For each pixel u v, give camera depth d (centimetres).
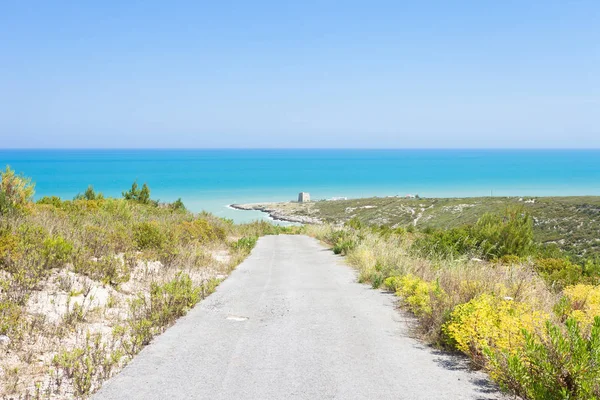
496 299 730
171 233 1659
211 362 587
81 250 1104
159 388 502
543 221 6300
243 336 708
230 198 13088
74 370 528
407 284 961
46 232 1157
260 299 1005
